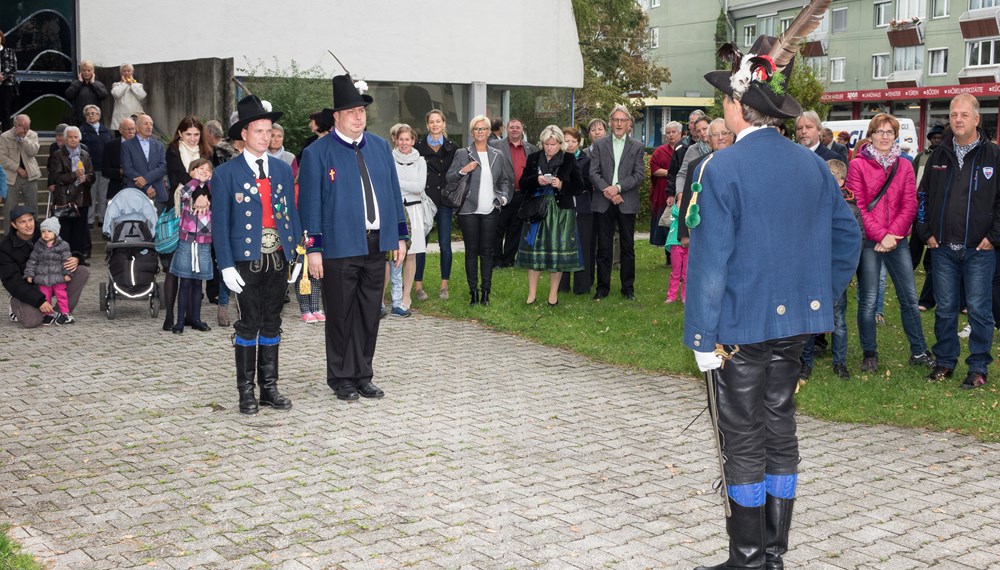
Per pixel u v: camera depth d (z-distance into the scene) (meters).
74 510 4.93
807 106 30.66
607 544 4.50
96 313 10.66
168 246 9.46
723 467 3.96
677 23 60.19
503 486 5.29
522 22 21.34
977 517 4.86
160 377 7.79
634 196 11.30
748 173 3.77
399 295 10.54
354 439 6.16
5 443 6.07
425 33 20.16
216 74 15.44
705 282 3.75
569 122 22.66
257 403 6.85
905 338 9.21
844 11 47.19
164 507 4.97
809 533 4.65
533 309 10.67
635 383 7.71
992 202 7.08
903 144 24.12
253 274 6.68
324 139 7.07
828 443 6.12
